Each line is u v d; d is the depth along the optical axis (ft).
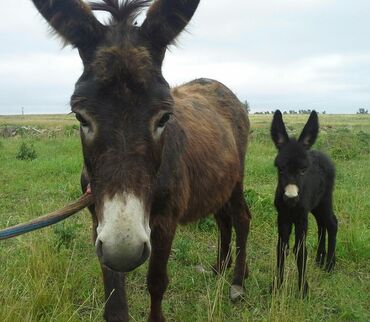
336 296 14.66
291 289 13.61
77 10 9.06
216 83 18.30
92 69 8.58
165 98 8.63
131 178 7.96
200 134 13.71
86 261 16.96
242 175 17.29
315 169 16.30
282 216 15.47
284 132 16.14
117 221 7.66
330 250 16.99
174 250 18.69
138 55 8.59
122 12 9.80
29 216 22.33
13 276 14.23
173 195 11.31
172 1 9.21
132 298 14.96
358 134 59.62
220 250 17.28
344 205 24.08
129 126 8.21
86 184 11.46
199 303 14.52
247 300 14.90
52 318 11.71
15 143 58.90
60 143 57.67
